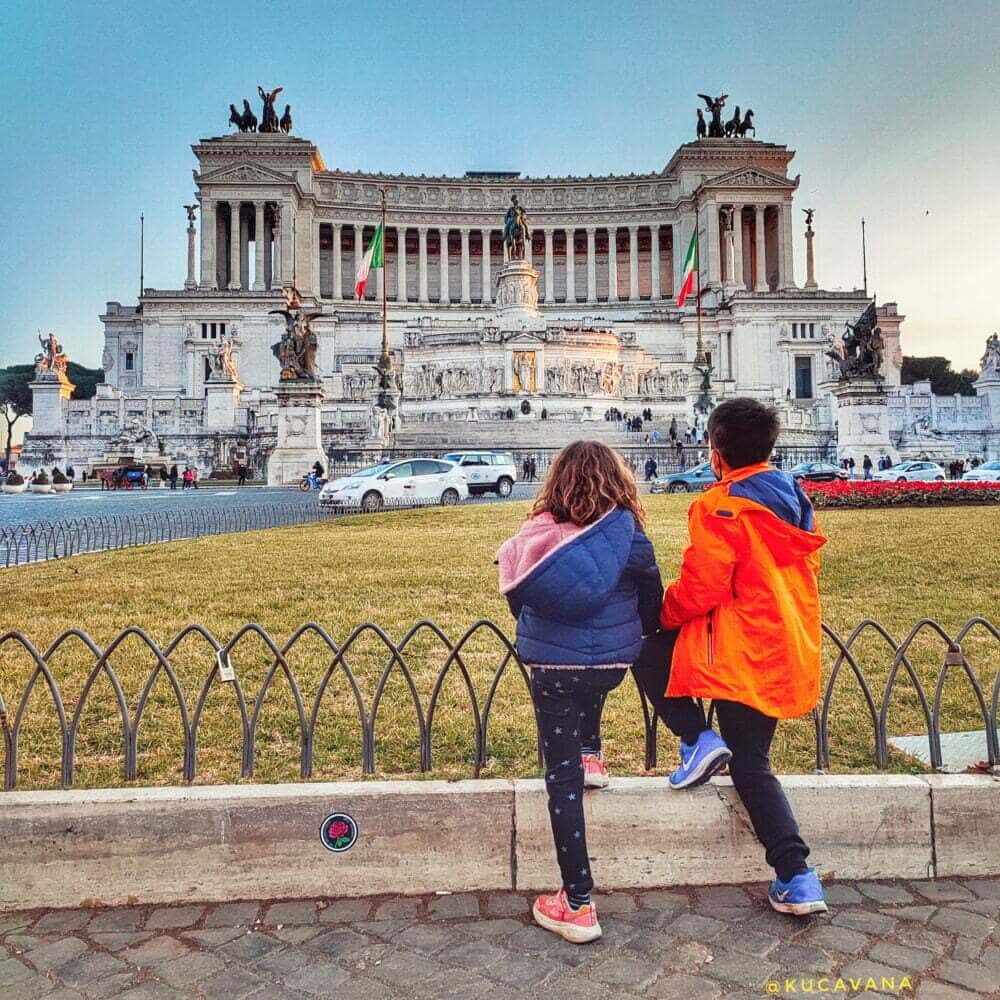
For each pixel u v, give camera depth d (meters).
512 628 13.50
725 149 145.12
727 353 124.94
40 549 25.67
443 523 30.67
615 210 147.00
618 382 105.81
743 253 148.88
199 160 137.50
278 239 135.50
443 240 146.62
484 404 94.50
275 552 22.88
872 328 64.12
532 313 106.56
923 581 17.06
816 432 87.75
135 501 47.53
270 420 90.38
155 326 123.94
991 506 35.16
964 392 170.25
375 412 76.38
